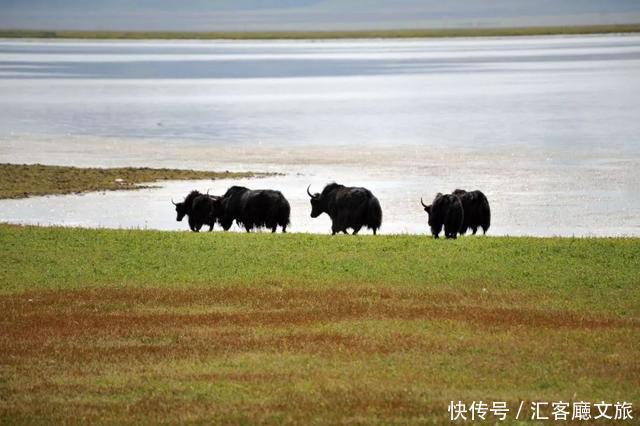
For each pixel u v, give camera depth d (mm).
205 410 55562
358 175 179250
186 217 140500
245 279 89375
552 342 68625
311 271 92375
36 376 62156
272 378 61281
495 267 93000
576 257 97562
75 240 107625
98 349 68188
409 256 98250
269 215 120688
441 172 181750
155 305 80500
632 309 78000
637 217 138125
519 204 148500
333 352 66750
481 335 70625
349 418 54031
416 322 74250
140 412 55281
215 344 69062
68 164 195750
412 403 56406
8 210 146500
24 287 86875
